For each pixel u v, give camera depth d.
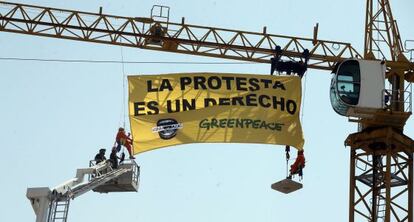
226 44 66.94
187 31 67.50
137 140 58.69
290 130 59.31
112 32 67.88
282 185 57.28
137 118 59.19
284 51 66.06
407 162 63.03
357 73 61.34
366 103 61.03
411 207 61.38
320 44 66.69
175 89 59.88
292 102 59.81
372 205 62.12
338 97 61.12
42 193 45.25
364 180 63.50
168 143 58.75
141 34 67.56
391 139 62.69
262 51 66.75
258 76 60.31
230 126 59.19
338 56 66.50
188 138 58.84
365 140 63.19
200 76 60.19
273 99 59.78
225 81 60.12
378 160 63.34
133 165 58.53
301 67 65.38
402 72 65.25
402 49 66.31
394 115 62.25
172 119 59.22
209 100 59.75
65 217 46.75
